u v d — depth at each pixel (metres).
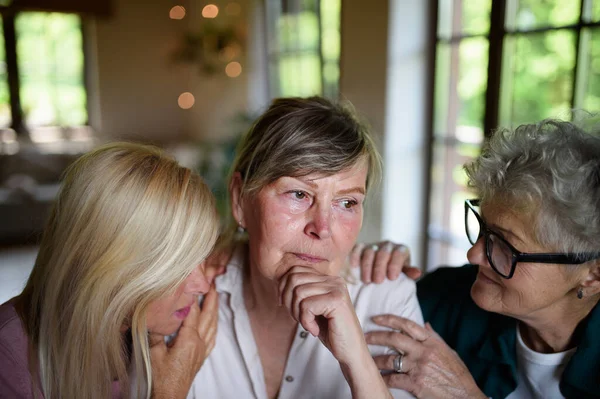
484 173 0.97
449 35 3.09
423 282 1.36
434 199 3.35
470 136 3.02
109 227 0.91
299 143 0.93
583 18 2.29
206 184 1.00
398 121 3.25
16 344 0.96
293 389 1.12
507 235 0.95
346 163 0.93
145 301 0.94
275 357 1.15
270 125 0.98
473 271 1.30
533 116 2.58
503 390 1.14
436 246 3.37
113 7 6.77
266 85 5.34
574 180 0.87
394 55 3.17
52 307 0.95
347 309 0.89
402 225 3.39
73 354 0.94
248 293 1.14
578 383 1.02
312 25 4.32
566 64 2.39
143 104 7.21
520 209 0.91
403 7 3.13
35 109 6.65
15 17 6.38
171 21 7.15
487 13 2.79
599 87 2.26
